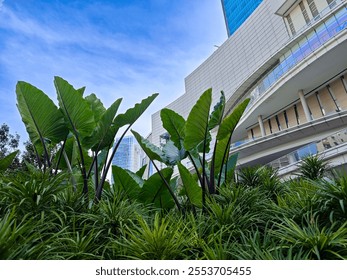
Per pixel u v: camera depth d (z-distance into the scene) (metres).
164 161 5.38
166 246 2.23
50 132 4.56
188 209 4.83
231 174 5.62
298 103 17.61
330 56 13.49
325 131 12.76
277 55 18.66
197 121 4.40
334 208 2.68
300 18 19.48
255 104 18.92
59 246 2.16
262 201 3.60
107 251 2.60
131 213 3.13
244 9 45.94
